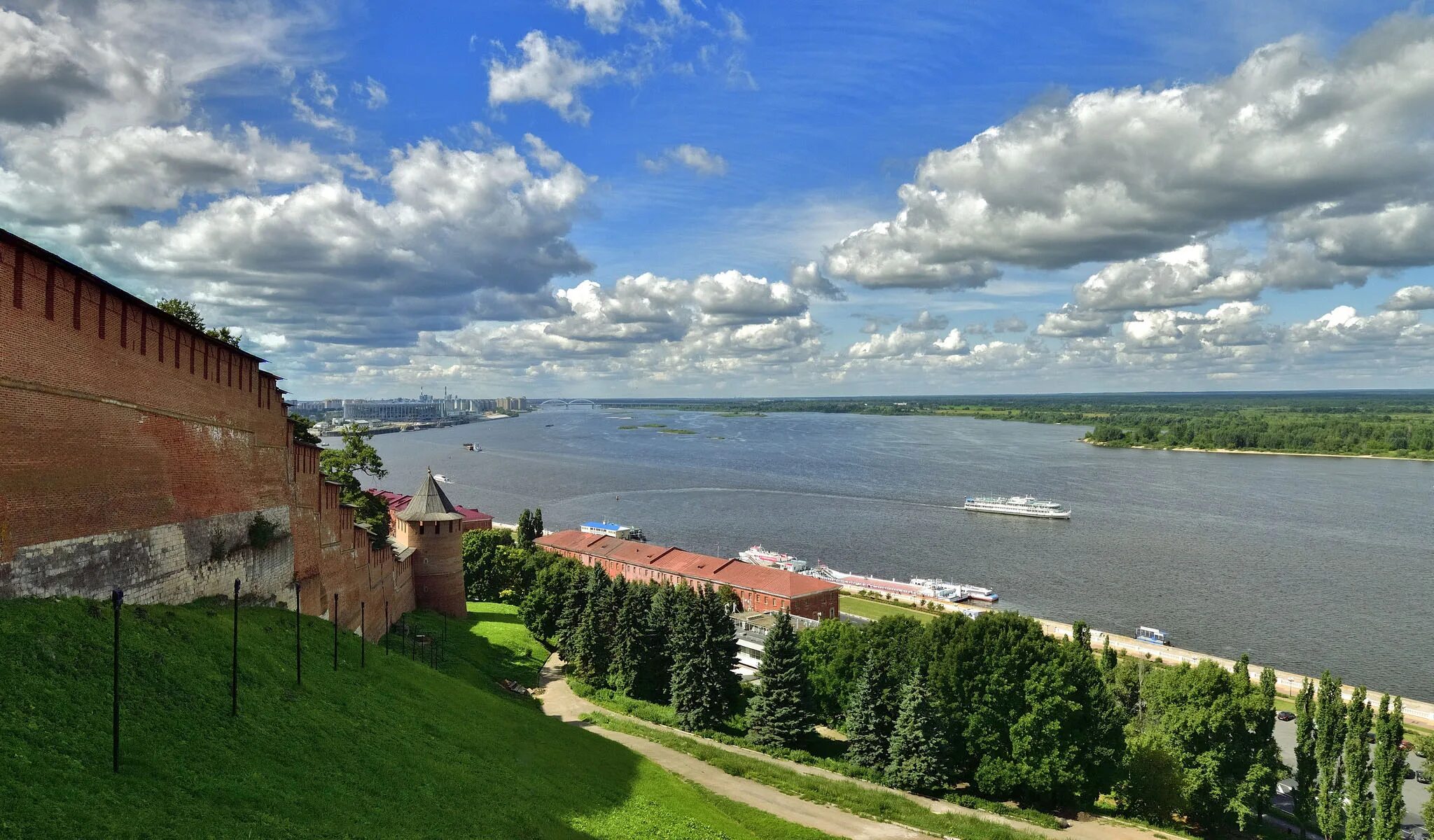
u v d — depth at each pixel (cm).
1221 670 7481
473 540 13900
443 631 10062
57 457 3606
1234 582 16900
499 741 5450
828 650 9350
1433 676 12119
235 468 5366
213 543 5028
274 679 4269
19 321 3375
